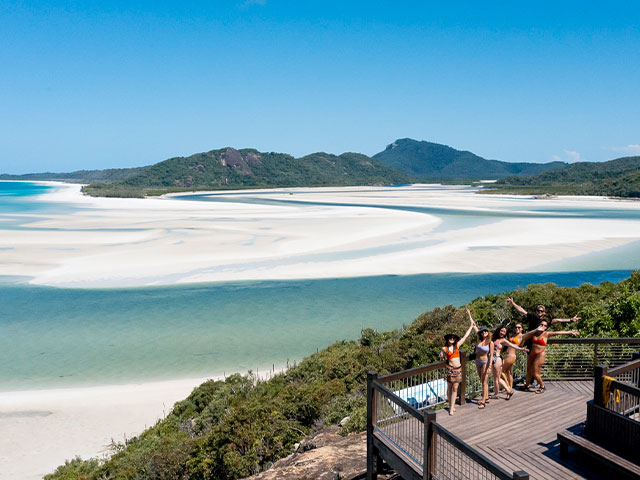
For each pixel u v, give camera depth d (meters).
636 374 10.18
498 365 11.27
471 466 8.42
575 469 8.27
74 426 23.72
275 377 26.97
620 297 20.22
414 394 11.50
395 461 9.16
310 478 11.59
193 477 17.03
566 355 12.72
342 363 24.52
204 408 23.70
